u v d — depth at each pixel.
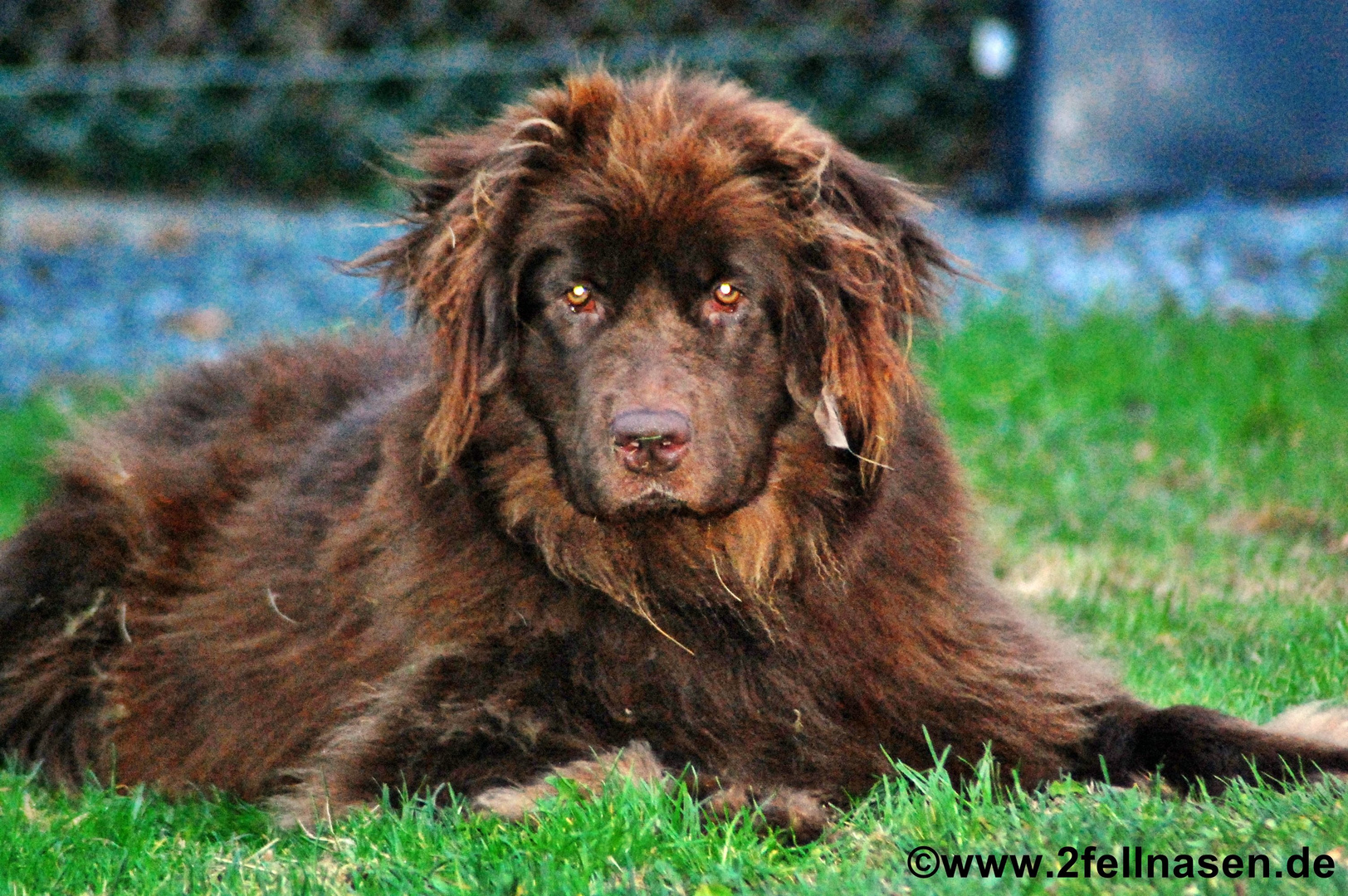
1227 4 22.08
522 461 7.97
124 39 28.67
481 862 6.74
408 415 8.33
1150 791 7.72
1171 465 14.84
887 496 8.02
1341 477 13.85
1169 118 22.55
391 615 8.18
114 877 7.27
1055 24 22.50
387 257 8.44
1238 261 20.36
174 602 9.73
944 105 27.25
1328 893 5.64
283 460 9.88
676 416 7.35
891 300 8.01
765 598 7.94
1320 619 10.56
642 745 7.62
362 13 28.38
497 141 8.16
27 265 23.48
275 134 28.20
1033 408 15.99
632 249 7.58
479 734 7.72
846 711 7.95
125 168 28.47
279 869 7.29
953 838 6.69
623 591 7.93
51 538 10.29
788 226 7.82
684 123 7.94
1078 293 19.59
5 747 10.13
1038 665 8.34
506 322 7.89
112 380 18.73
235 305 21.78
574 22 28.11
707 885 6.34
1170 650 10.63
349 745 7.96
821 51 26.69
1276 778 7.57
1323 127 22.25
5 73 27.81
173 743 9.41
